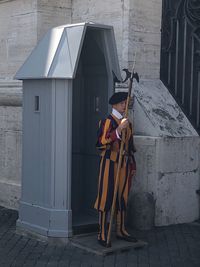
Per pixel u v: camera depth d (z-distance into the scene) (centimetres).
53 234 571
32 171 598
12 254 549
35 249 562
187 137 653
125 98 550
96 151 617
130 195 646
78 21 731
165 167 634
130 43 664
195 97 684
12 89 741
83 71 622
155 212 637
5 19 771
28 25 730
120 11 670
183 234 617
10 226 654
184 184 655
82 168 636
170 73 706
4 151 769
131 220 636
